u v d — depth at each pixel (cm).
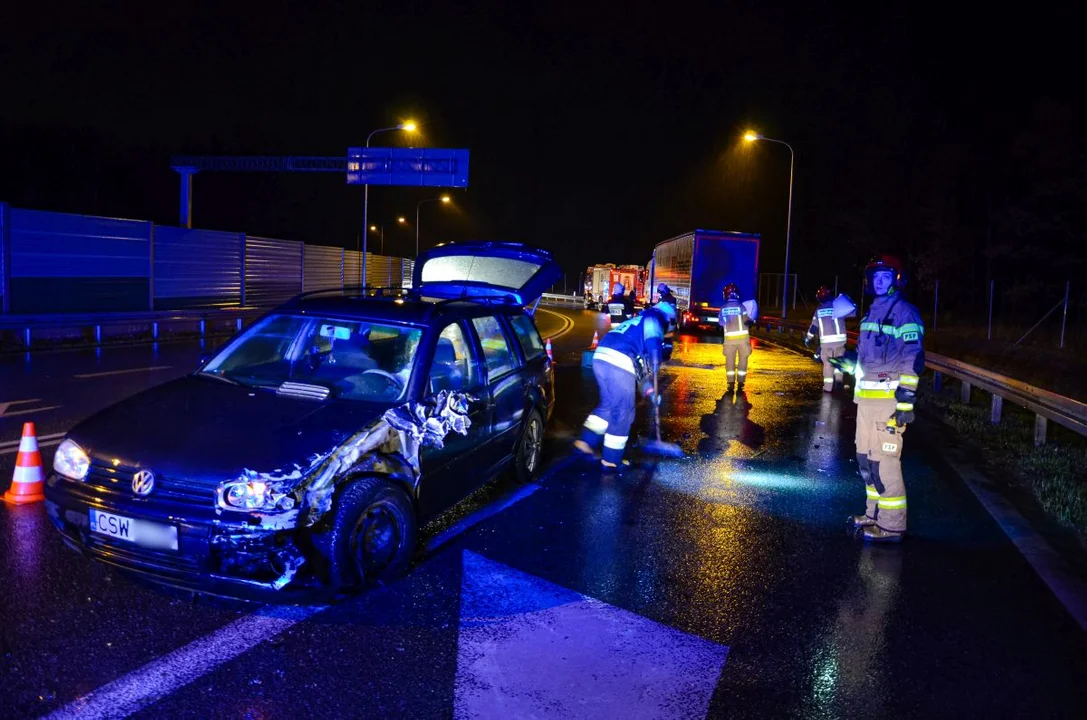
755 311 1382
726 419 1073
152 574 407
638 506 644
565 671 369
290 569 398
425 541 541
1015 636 419
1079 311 2694
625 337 765
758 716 337
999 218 2862
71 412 954
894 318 559
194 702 332
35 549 494
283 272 3619
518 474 694
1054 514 641
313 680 353
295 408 468
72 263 2266
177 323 2489
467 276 1071
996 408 1055
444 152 3616
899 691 360
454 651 385
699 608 445
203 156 3506
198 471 398
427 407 496
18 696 331
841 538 576
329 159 3625
